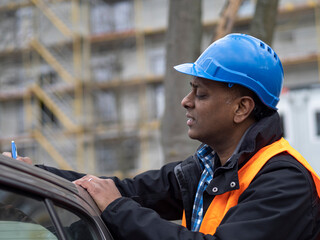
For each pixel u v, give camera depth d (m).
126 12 21.22
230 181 1.52
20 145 20.78
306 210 1.47
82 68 20.61
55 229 1.23
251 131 1.60
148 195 1.87
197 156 1.80
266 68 1.65
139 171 19.67
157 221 1.45
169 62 4.77
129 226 1.45
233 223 1.40
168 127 4.76
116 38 20.66
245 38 1.69
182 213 1.93
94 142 20.19
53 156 20.20
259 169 1.53
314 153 17.45
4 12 20.09
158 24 20.77
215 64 1.63
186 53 4.71
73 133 20.39
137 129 19.77
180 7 4.70
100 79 20.58
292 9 19.28
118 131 19.08
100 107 20.42
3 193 1.14
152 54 20.97
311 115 17.69
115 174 19.66
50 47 20.92
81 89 20.36
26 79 21.00
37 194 1.22
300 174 1.49
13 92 20.97
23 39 20.33
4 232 1.12
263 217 1.41
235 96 1.64
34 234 1.18
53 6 21.06
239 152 1.59
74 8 20.91
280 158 1.54
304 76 19.48
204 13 20.17
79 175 1.88
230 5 4.73
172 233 1.42
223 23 4.71
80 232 1.34
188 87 4.73
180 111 4.72
